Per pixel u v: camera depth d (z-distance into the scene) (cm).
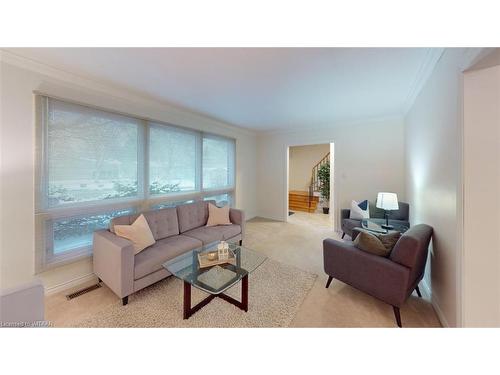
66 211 203
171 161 313
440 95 170
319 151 760
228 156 437
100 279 206
